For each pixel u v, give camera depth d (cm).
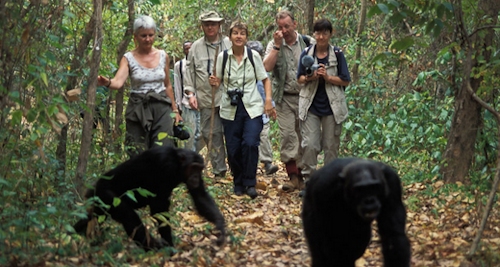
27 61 675
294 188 1095
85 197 692
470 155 1012
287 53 1090
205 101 1116
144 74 923
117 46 1049
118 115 991
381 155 1273
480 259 635
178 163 674
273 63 1077
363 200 504
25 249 604
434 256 659
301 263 662
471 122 1005
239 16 1498
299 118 1041
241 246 713
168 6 1630
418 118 1221
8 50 651
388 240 524
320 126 1038
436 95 1368
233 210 931
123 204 671
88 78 810
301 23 1669
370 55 1512
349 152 1326
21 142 747
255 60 1042
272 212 930
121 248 662
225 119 1037
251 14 1702
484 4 961
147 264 632
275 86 1100
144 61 929
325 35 1019
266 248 720
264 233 790
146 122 924
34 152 730
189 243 718
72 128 921
